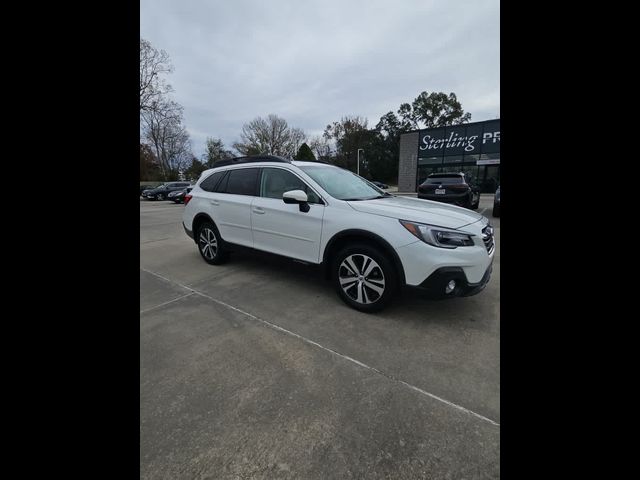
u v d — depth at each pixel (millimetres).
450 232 2322
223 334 2363
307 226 3008
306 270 3148
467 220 2510
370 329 2420
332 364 1955
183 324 2537
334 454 1289
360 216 2652
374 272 2619
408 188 25688
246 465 1241
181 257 4930
